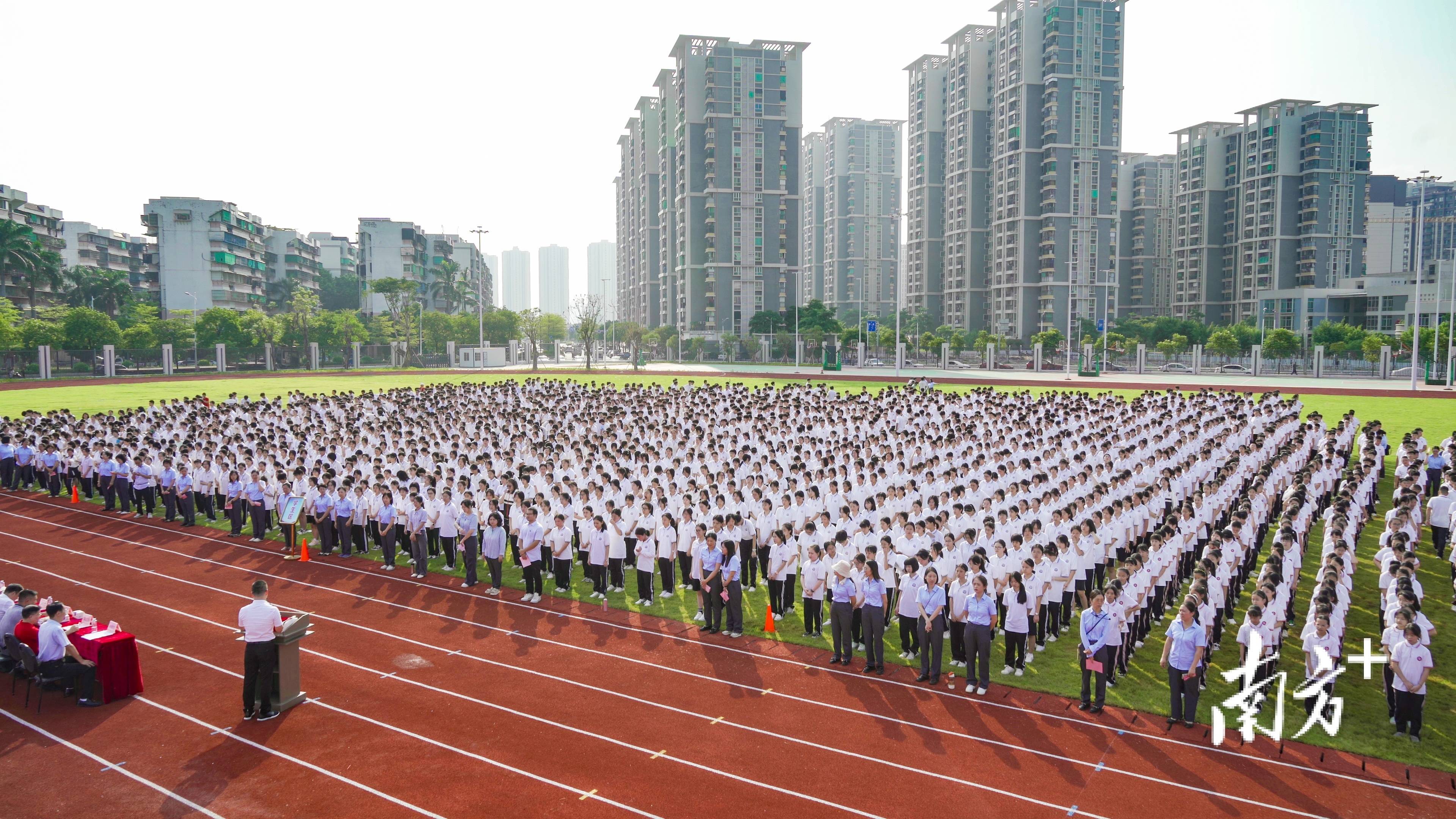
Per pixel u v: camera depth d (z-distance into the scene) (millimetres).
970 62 155250
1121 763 11312
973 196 157000
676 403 39094
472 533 19516
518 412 36375
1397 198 172750
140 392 62781
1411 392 58000
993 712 12945
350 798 10430
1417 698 11758
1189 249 169625
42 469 30578
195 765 11258
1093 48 136750
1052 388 64875
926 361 116688
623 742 11906
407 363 105688
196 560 21703
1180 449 27781
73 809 10203
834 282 197500
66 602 18125
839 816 10023
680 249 150125
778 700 13383
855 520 19266
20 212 109250
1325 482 24328
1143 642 15945
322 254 174625
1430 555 21016
